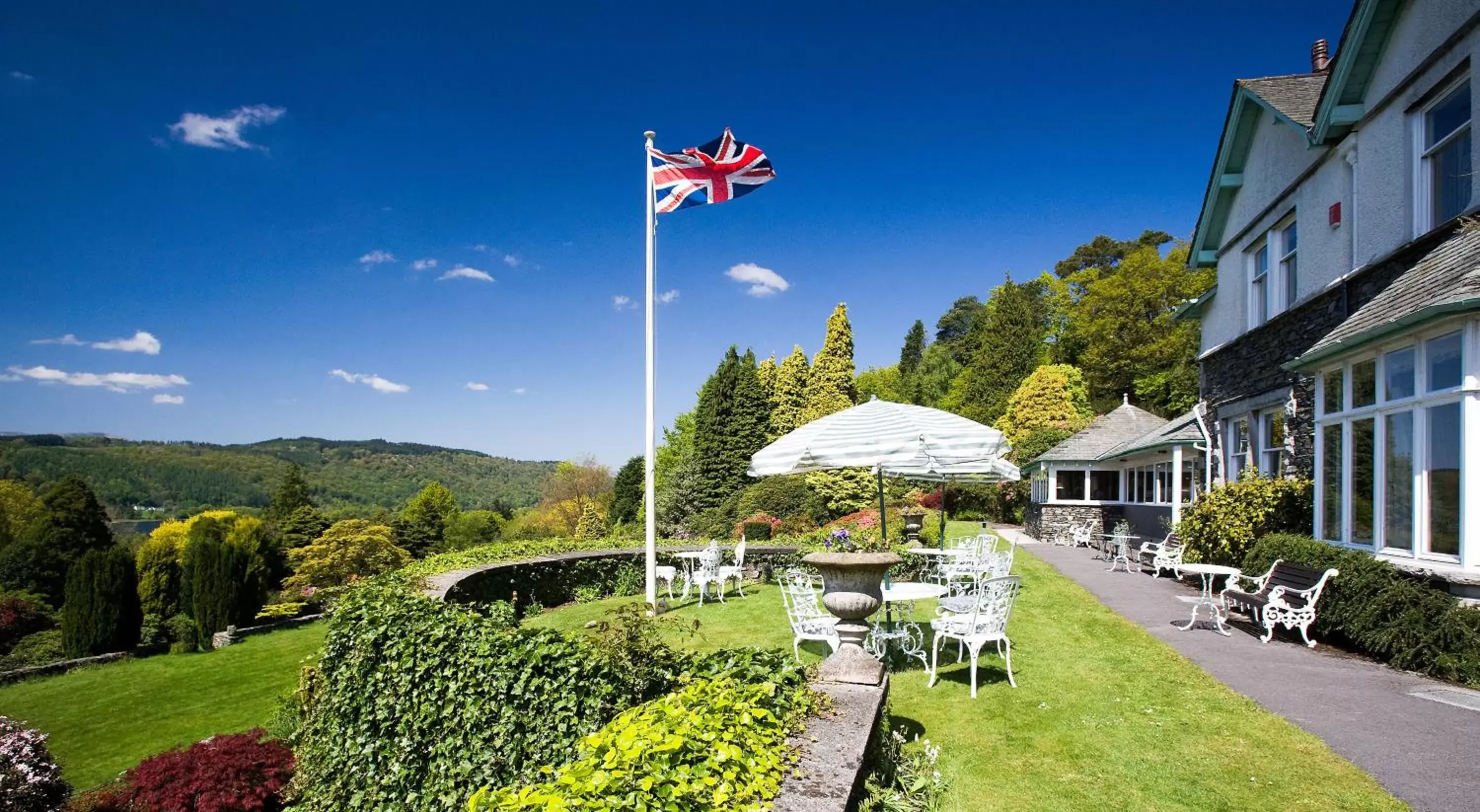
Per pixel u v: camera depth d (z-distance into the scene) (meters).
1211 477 14.76
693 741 2.96
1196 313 16.25
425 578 9.77
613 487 50.12
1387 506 7.57
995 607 6.62
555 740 5.02
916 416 7.98
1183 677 6.50
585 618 11.66
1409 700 5.62
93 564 19.41
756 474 8.34
